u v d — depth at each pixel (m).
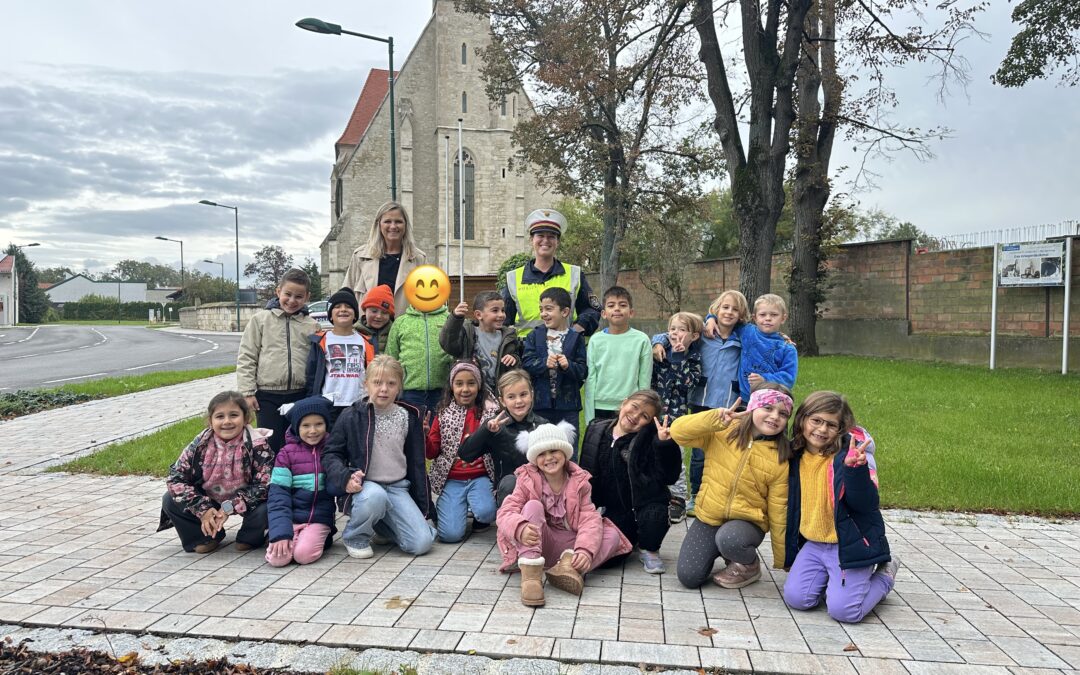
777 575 4.27
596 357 5.24
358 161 46.50
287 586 3.95
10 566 4.26
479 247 47.47
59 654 3.12
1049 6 14.64
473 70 46.91
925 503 5.73
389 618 3.49
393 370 4.61
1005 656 3.14
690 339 5.16
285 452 4.60
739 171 16.50
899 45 16.09
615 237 24.72
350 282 6.07
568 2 21.03
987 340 16.08
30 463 7.32
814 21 18.88
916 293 18.03
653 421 4.31
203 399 13.06
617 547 4.23
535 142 24.03
